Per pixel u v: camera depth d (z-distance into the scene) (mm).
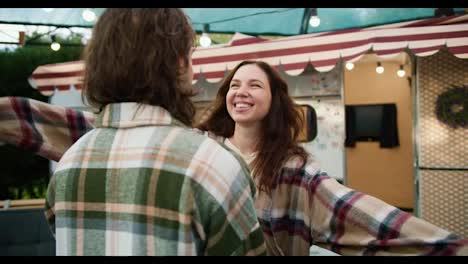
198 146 845
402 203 6797
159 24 884
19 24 3984
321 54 3463
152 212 812
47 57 6723
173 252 792
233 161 863
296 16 4305
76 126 1352
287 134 1623
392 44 3234
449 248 1027
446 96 3889
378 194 6934
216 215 806
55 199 929
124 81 883
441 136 3926
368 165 6965
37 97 7156
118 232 846
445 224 3896
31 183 7062
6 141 1257
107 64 881
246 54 3701
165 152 834
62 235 910
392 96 6816
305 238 1395
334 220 1252
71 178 906
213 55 3826
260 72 1691
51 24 4062
